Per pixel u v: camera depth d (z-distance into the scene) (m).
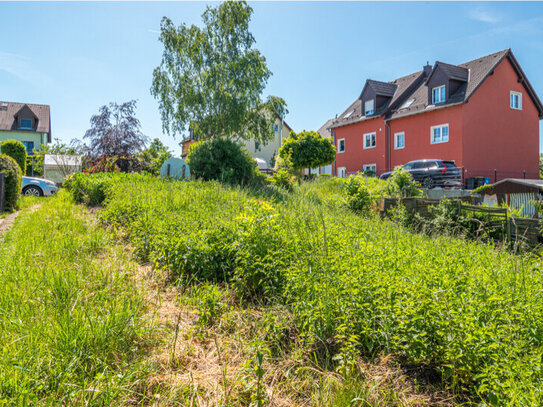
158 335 2.76
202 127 20.53
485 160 22.17
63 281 3.38
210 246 4.19
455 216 7.42
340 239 4.17
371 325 2.64
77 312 2.74
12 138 38.72
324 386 2.24
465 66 24.56
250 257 3.78
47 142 42.62
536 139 24.27
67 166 22.11
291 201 9.97
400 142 25.94
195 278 3.98
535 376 1.91
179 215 5.90
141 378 2.21
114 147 20.78
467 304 2.43
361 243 4.07
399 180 11.23
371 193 10.75
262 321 3.07
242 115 20.02
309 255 3.63
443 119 22.56
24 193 15.99
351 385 2.21
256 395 2.09
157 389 2.14
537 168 24.34
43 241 5.41
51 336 2.42
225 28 20.48
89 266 4.16
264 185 15.03
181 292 3.78
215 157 15.17
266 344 2.74
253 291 3.75
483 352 2.12
